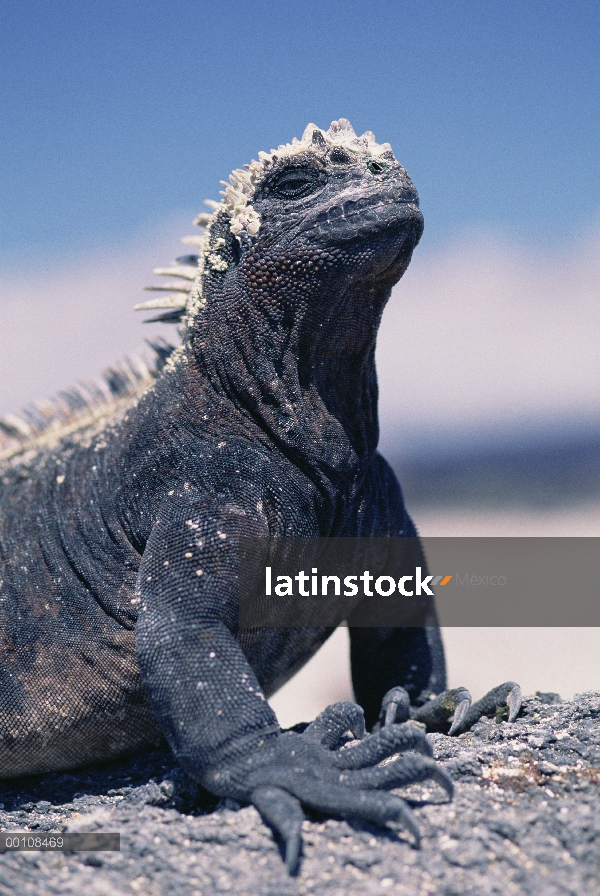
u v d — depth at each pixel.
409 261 1.10
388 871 0.98
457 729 1.12
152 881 0.98
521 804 1.02
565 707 1.11
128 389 1.21
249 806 1.01
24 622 1.10
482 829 1.00
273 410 1.09
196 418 1.10
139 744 1.10
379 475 1.15
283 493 1.09
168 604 1.05
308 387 1.09
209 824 1.01
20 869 0.99
